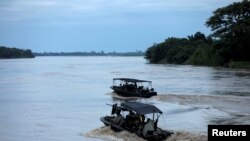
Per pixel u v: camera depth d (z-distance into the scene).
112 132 35.84
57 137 36.28
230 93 65.44
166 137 32.50
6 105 56.31
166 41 191.38
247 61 136.12
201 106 51.97
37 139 35.75
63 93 70.44
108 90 74.12
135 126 34.38
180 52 173.88
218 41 143.38
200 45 172.25
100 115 46.94
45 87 82.19
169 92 67.94
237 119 42.66
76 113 48.59
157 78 96.75
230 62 138.38
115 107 37.66
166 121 42.06
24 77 112.56
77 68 161.12
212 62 147.88
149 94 61.47
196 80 90.12
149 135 32.50
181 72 117.25
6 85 88.31
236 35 137.75
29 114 48.34
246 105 52.69
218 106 51.91
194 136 32.94
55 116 46.69
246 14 139.12
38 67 177.25
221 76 99.69
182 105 53.16
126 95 63.72
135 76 104.19
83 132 37.91
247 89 71.12
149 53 196.88
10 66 192.62
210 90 70.19
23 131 38.81
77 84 87.62
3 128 40.31
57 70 147.62
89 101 59.53
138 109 34.34
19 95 68.31
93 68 157.50
